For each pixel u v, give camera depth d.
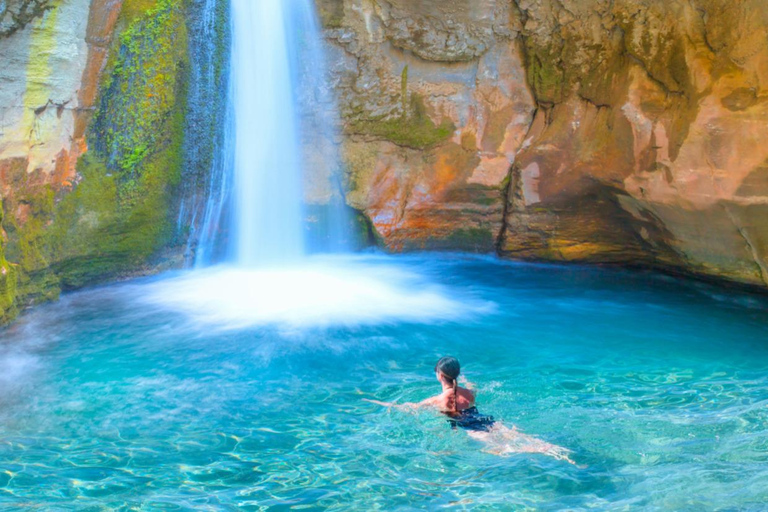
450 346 8.32
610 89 10.08
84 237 9.52
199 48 9.92
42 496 5.12
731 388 7.05
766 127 8.77
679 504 4.86
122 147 9.57
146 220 10.08
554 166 10.74
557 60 10.50
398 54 11.09
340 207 11.74
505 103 11.15
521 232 11.40
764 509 4.75
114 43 9.08
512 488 5.17
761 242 9.30
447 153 11.47
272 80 10.91
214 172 10.57
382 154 11.64
